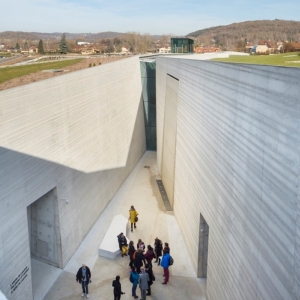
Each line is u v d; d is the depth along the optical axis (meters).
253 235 6.45
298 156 4.82
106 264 12.15
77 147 12.91
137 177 21.30
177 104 15.37
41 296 10.45
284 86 5.21
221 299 8.55
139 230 14.69
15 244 9.18
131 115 21.86
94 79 14.64
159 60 21.95
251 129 6.51
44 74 14.56
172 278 11.41
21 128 9.20
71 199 12.41
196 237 11.43
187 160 13.01
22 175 9.33
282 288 5.32
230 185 7.78
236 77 7.31
